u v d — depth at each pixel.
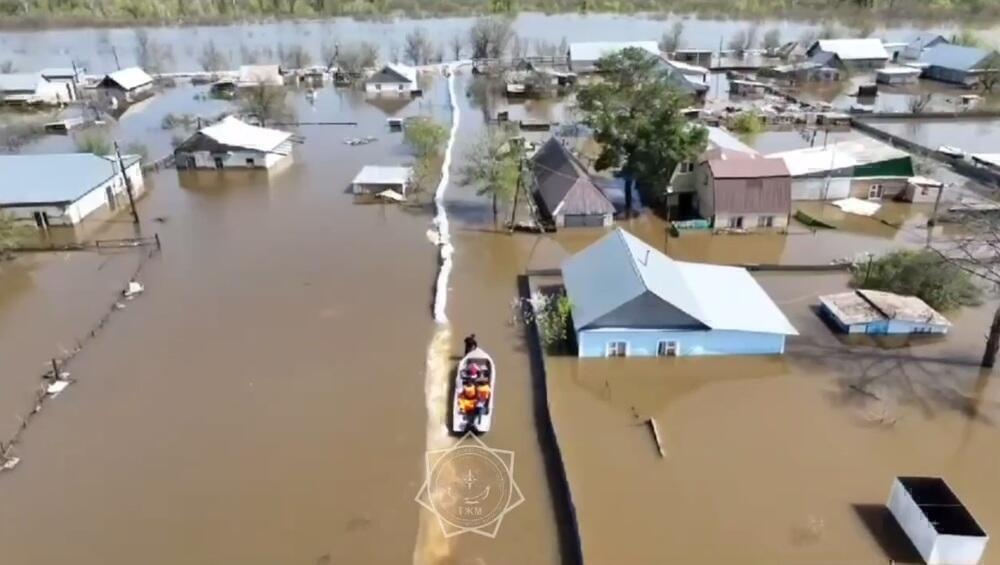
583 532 22.61
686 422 27.70
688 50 104.88
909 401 28.56
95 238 45.03
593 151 61.59
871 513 23.17
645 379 30.42
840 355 31.64
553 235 45.22
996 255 37.94
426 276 39.66
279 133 63.19
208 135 58.62
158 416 28.19
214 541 22.58
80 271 40.66
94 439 26.95
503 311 35.94
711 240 44.25
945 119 72.88
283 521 23.33
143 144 64.88
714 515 23.19
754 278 38.28
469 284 38.75
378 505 23.97
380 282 38.97
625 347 31.38
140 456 26.11
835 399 28.81
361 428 27.50
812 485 24.38
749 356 31.50
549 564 21.72
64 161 50.72
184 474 25.27
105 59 106.31
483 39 102.12
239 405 28.80
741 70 98.25
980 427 27.06
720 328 30.84
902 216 47.38
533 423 27.81
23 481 25.00
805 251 42.50
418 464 25.72
